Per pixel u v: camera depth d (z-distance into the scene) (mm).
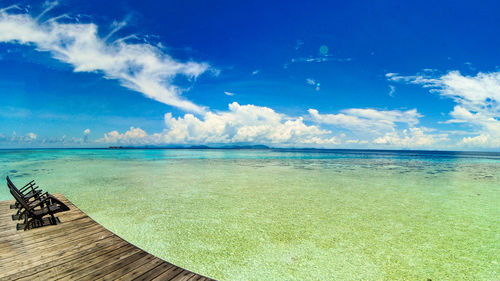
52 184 12781
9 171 18703
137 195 10234
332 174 18328
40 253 4039
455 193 11375
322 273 4316
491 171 23406
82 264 3715
